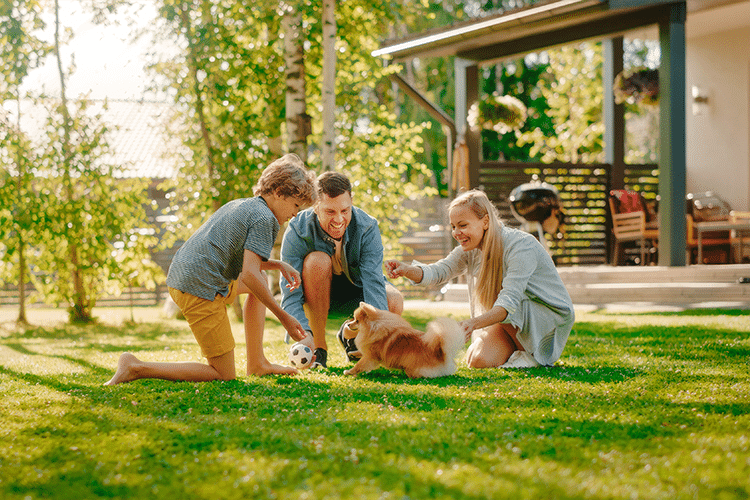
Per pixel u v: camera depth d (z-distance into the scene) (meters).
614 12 7.78
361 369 3.17
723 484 1.43
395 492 1.38
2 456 1.75
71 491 1.46
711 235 9.86
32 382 3.11
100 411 2.28
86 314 8.23
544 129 21.06
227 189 7.09
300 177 3.06
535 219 8.66
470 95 9.20
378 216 8.95
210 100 7.18
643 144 21.58
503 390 2.66
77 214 7.25
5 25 6.75
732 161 10.71
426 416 2.16
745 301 7.11
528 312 3.37
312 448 1.74
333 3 7.45
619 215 10.06
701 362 3.44
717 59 10.86
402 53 9.14
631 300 7.61
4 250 7.73
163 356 4.26
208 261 2.89
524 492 1.38
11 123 7.07
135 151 15.22
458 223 3.44
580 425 2.01
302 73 7.74
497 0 20.80
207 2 6.99
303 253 3.69
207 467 1.60
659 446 1.75
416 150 9.44
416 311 8.09
